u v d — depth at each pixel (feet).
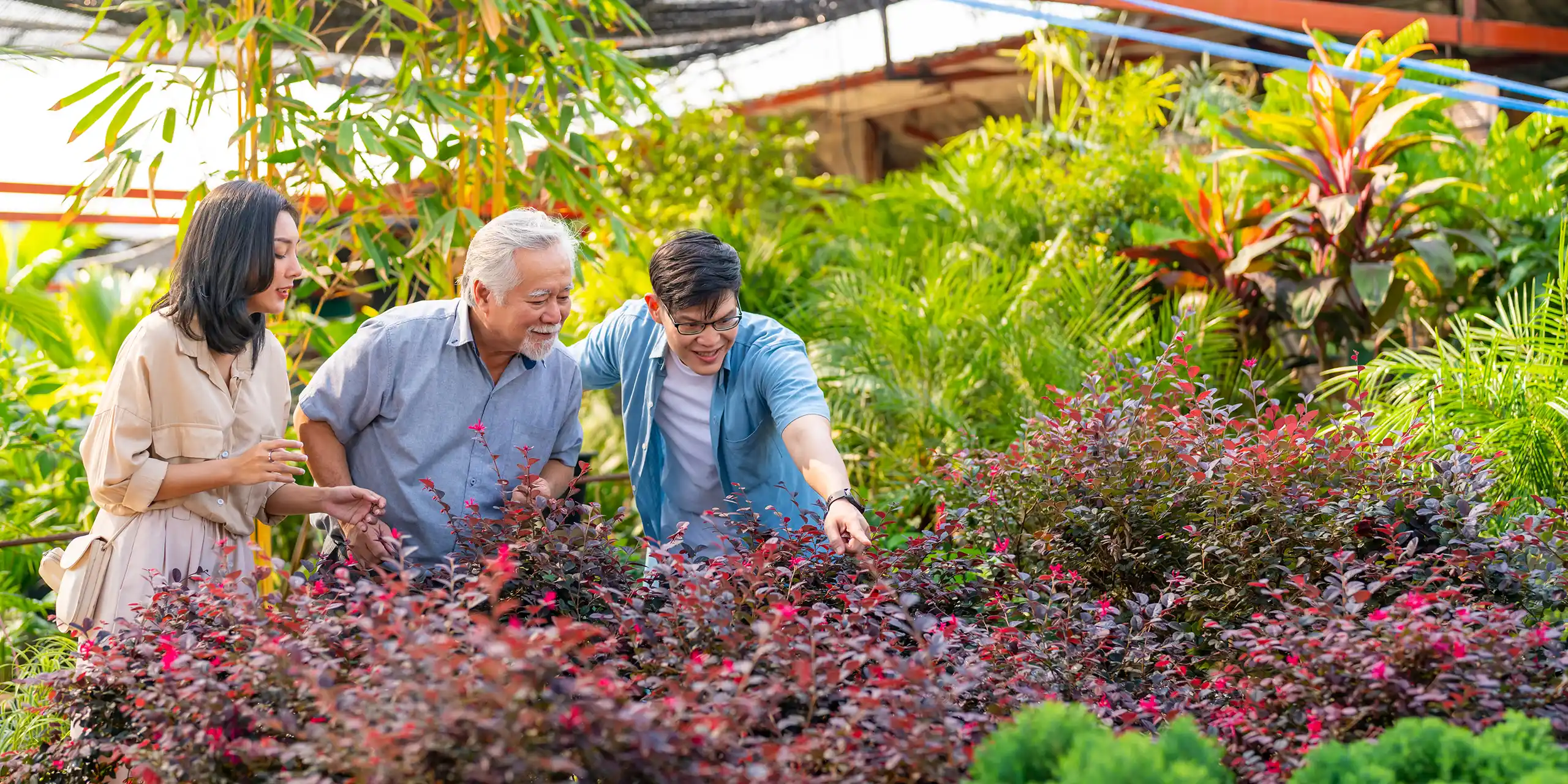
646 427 9.34
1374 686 5.94
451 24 15.19
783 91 28.27
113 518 7.93
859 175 30.89
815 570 8.00
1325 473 8.64
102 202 18.62
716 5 21.26
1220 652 7.66
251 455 7.68
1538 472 10.70
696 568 7.26
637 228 14.90
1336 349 16.12
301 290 14.40
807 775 5.54
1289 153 15.44
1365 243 15.34
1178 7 15.57
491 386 8.52
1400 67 16.56
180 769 5.66
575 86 13.48
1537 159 17.07
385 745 4.76
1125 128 20.92
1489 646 6.10
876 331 15.71
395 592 5.89
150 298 17.81
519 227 7.81
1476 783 5.15
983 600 8.15
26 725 9.01
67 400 16.61
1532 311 12.18
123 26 16.51
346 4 16.93
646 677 6.46
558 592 7.70
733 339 8.66
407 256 12.64
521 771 4.76
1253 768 5.89
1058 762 5.17
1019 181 20.56
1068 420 9.80
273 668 5.82
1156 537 8.70
